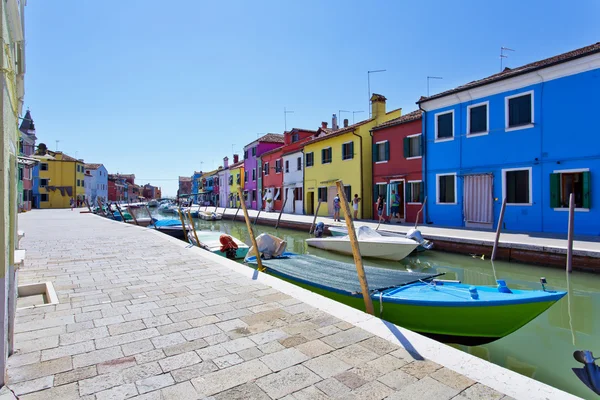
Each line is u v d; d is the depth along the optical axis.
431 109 18.27
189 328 3.97
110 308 4.70
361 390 2.69
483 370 2.97
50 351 3.41
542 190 13.96
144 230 16.14
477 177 16.19
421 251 13.11
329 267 7.68
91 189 68.31
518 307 4.95
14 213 3.51
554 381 4.42
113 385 2.80
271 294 5.29
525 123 14.42
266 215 29.94
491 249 11.51
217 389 2.73
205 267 7.38
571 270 9.36
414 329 5.45
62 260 8.24
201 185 72.25
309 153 28.97
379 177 21.75
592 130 12.61
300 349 3.40
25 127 47.44
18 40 4.77
